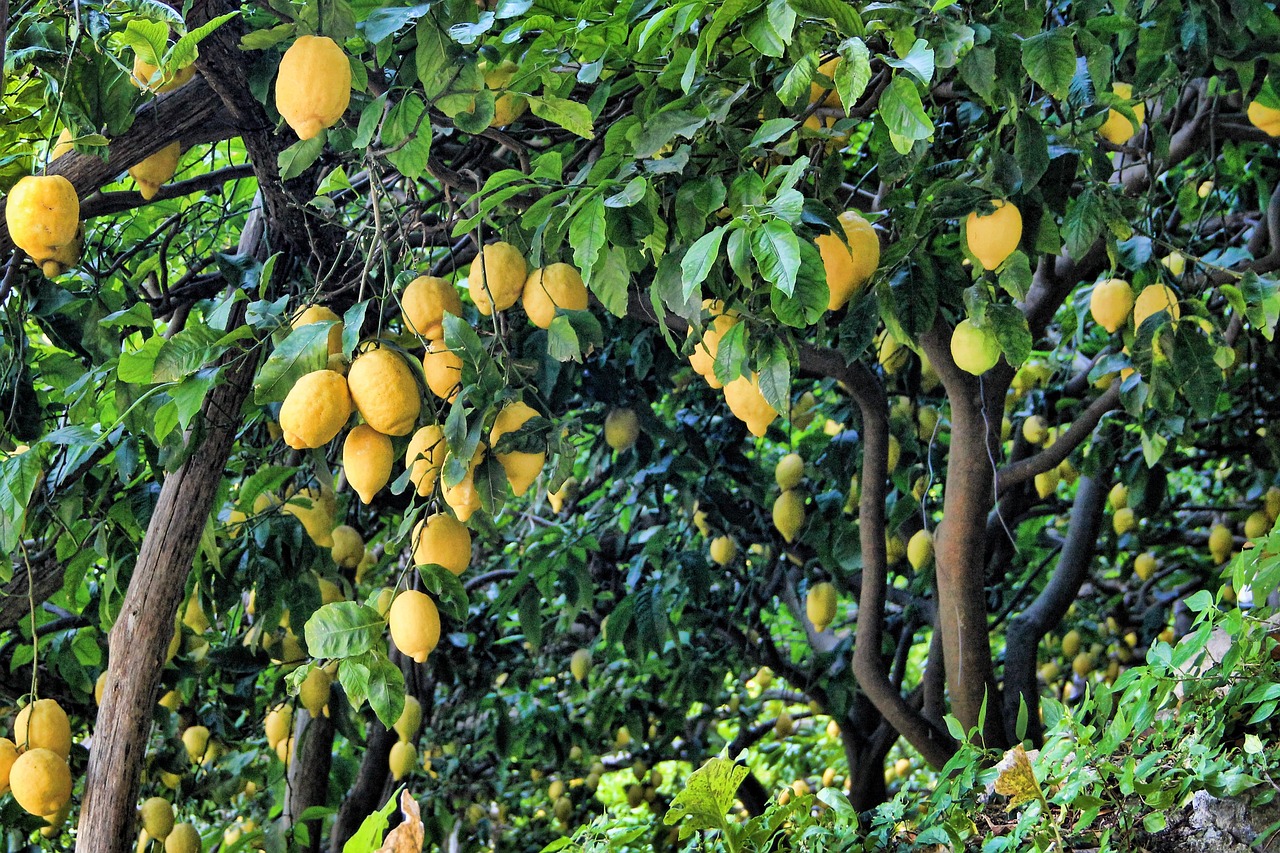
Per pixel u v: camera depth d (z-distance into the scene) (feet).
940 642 12.22
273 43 6.40
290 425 6.00
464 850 18.80
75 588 9.70
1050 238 7.06
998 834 6.47
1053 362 15.67
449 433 6.17
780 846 6.75
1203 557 18.39
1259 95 8.31
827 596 12.82
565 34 6.85
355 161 7.94
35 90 8.01
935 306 7.51
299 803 13.01
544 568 12.75
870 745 15.61
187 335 6.66
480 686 17.03
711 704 16.99
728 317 7.04
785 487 12.67
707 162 6.93
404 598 6.37
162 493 8.21
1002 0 6.73
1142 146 10.00
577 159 8.02
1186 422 11.39
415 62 6.92
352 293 9.34
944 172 7.39
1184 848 5.90
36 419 9.48
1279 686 5.72
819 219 6.06
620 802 26.00
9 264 8.64
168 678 11.45
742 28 5.99
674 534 14.51
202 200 11.59
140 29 6.12
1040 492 14.02
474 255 8.96
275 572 10.06
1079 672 17.29
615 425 11.96
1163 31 7.79
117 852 7.93
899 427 12.66
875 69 6.86
